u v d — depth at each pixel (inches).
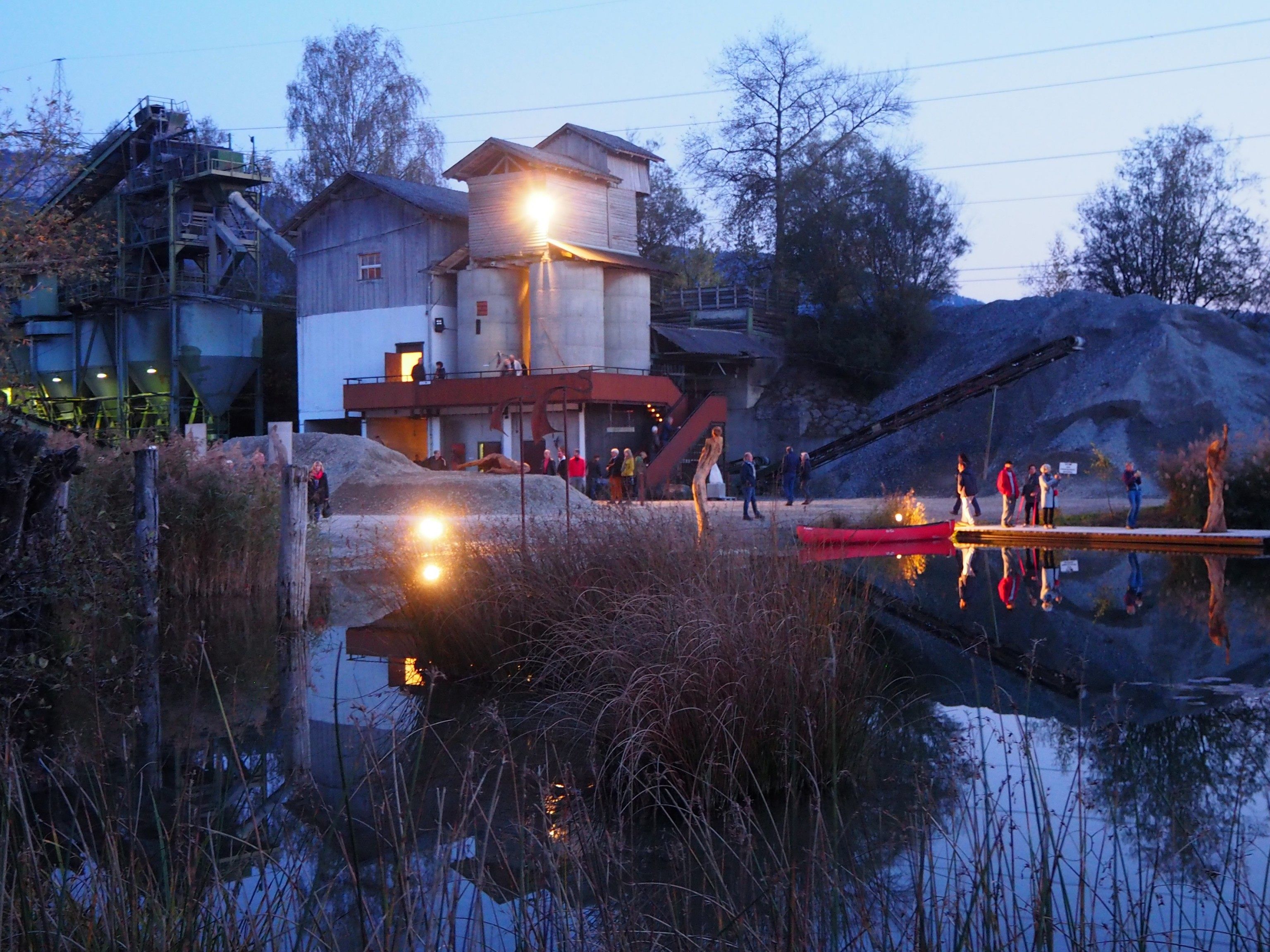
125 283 2041.1
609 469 1311.5
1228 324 1754.4
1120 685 384.5
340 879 204.2
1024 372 1358.3
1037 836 227.6
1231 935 173.8
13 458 349.1
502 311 1712.6
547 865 199.5
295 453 1317.7
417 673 414.3
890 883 204.7
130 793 233.9
